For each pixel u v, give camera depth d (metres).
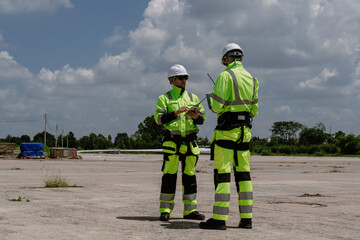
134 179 13.20
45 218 4.87
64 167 22.52
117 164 28.89
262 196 8.29
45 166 23.44
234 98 4.45
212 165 28.72
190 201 5.22
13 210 5.52
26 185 10.12
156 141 144.38
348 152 89.44
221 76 4.46
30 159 40.91
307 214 5.65
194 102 5.42
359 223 4.91
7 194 7.66
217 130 4.48
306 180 13.89
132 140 144.38
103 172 17.94
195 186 5.28
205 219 5.23
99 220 4.80
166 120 5.09
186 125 5.23
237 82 4.47
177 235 3.92
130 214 5.42
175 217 5.34
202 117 5.30
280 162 38.91
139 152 106.62
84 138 162.00
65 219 4.82
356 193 9.14
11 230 4.05
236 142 4.47
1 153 41.22
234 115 4.46
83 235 3.84
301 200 7.54
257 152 100.62
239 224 4.50
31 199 6.93
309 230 4.36
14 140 148.75
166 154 5.19
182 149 5.18
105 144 161.88
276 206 6.57
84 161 35.50
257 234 4.06
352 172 20.70
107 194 8.14
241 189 4.51
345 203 7.09
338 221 5.05
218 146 4.46
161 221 4.88
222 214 4.30
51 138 159.62
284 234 4.09
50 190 8.72
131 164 29.19
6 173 15.91
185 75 5.35
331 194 8.86
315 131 134.50
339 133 180.25
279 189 10.13
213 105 4.40
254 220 5.05
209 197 7.96
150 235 3.89
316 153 88.69
